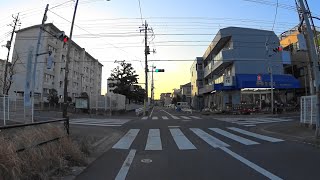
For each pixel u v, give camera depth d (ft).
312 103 58.65
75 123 84.69
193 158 33.12
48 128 27.61
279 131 58.85
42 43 217.97
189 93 414.00
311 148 39.24
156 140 48.91
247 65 142.61
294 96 155.63
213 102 186.80
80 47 298.35
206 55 205.05
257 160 31.42
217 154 35.42
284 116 111.34
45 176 22.44
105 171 27.14
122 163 30.76
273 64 143.95
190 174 25.73
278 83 136.36
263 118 101.76
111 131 62.69
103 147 41.88
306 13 49.62
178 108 220.43
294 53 155.02
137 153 36.94
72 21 79.00
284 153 35.58
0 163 18.88
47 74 226.79
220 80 158.92
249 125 75.36
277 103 137.59
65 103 74.43
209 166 28.84
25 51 219.61
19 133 23.65
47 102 202.39
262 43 144.56
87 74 325.62
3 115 66.33
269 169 27.17
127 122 88.43
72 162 28.96
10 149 20.08
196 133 58.39
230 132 59.98
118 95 153.58
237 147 40.75
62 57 250.16
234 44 142.72
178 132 60.49
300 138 47.78
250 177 24.43
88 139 45.37
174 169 27.73
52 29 225.76
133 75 256.93
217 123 81.97
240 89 144.56
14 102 69.51
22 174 20.51
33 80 80.07
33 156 22.93
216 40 159.33
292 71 158.81
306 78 150.10
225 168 27.84
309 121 59.98
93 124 81.51
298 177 24.26
